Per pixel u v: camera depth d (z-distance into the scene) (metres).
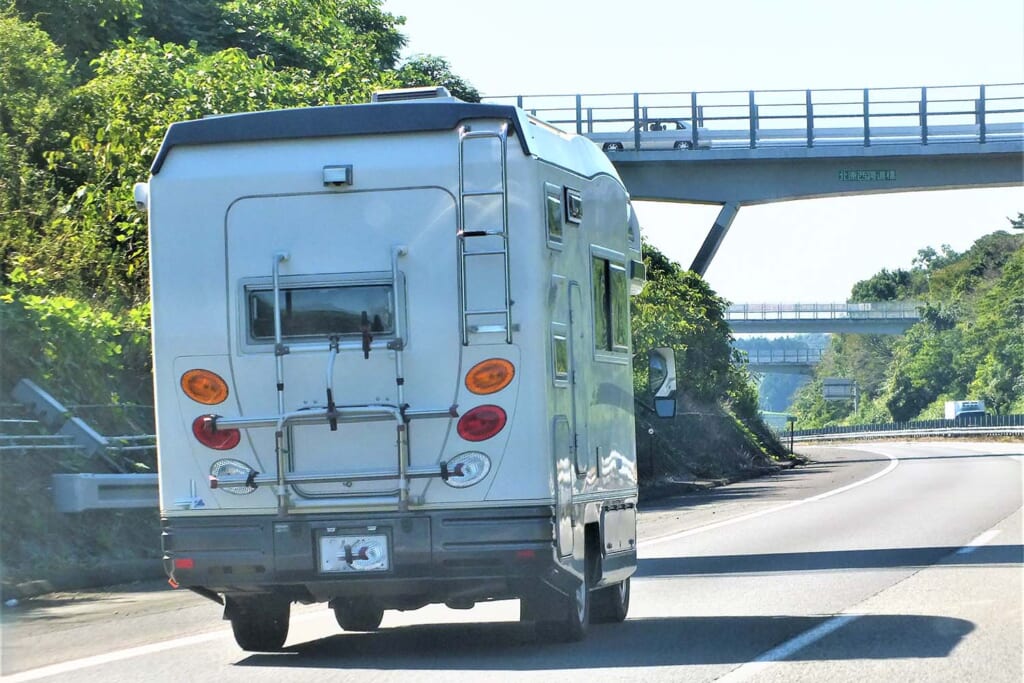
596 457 20.44
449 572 17.94
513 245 18.00
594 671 17.45
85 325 38.81
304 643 21.02
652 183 104.69
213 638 21.61
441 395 18.03
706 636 20.72
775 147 102.50
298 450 18.23
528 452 17.94
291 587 18.34
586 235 20.23
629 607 24.73
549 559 17.89
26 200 48.91
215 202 18.50
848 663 17.98
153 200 18.64
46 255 45.94
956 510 48.66
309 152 18.38
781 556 33.91
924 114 102.50
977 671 17.30
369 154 18.23
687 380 100.19
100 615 24.72
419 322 18.08
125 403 39.53
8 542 29.41
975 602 24.22
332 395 18.12
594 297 20.56
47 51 60.00
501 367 17.95
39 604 26.50
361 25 100.25
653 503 62.94
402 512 18.02
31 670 18.39
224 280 18.45
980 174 104.06
